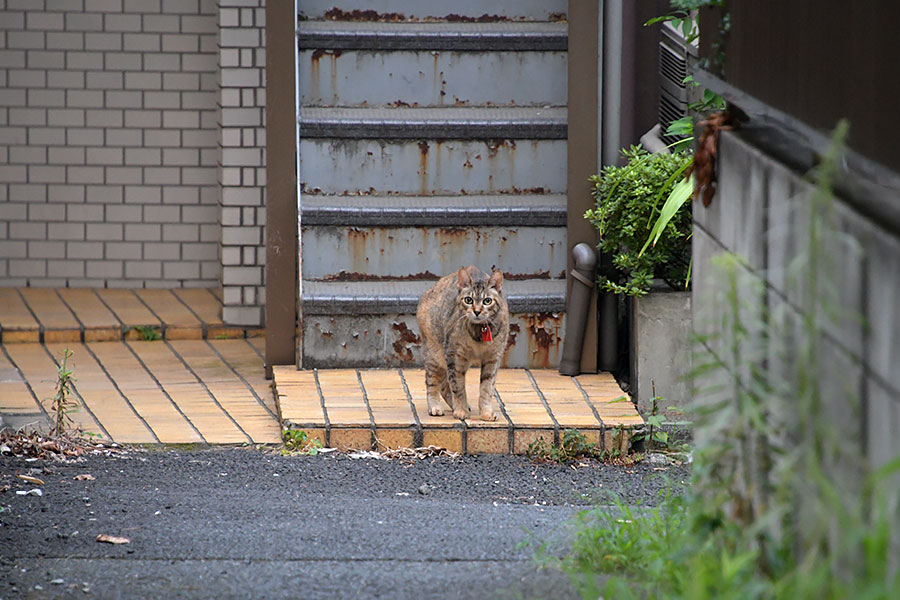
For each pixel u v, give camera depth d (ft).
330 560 23.65
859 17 16.79
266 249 43.37
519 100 44.98
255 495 30.89
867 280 14.24
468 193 44.19
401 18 45.62
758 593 15.87
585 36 41.68
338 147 43.60
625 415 38.24
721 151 21.63
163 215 54.39
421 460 36.29
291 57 42.39
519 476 34.96
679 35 42.63
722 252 21.31
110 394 42.06
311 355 42.88
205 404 41.16
